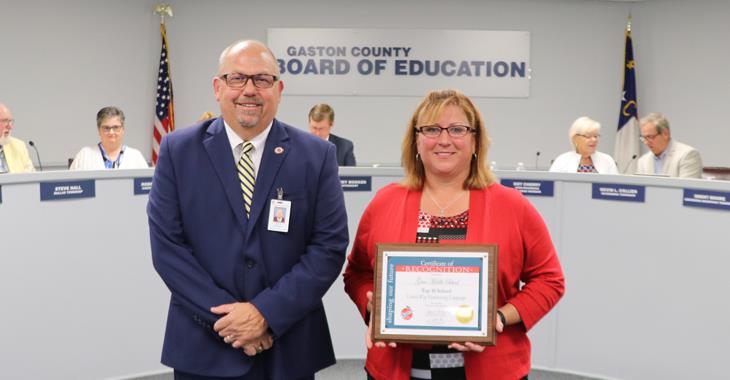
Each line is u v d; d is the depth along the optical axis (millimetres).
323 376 3668
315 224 2197
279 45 7859
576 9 7828
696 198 3275
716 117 7332
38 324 3293
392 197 2096
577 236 3570
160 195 2119
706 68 7363
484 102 7934
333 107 7930
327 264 2145
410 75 7902
